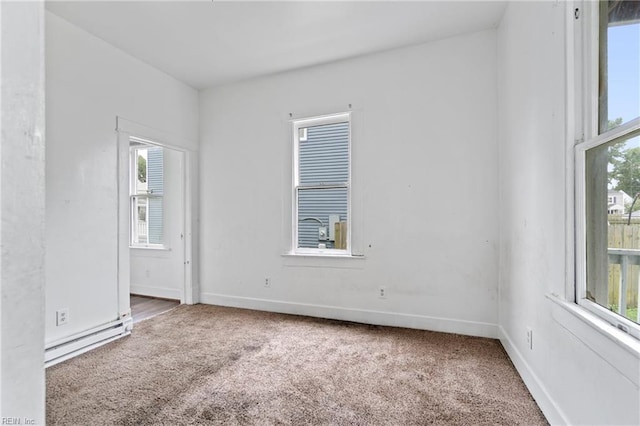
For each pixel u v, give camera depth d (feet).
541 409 5.68
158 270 14.19
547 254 5.49
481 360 7.66
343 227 11.40
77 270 8.46
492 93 9.06
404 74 10.02
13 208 1.18
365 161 10.49
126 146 9.96
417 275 9.90
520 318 6.97
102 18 8.25
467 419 5.50
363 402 6.01
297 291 11.50
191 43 9.59
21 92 1.22
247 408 5.85
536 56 5.99
